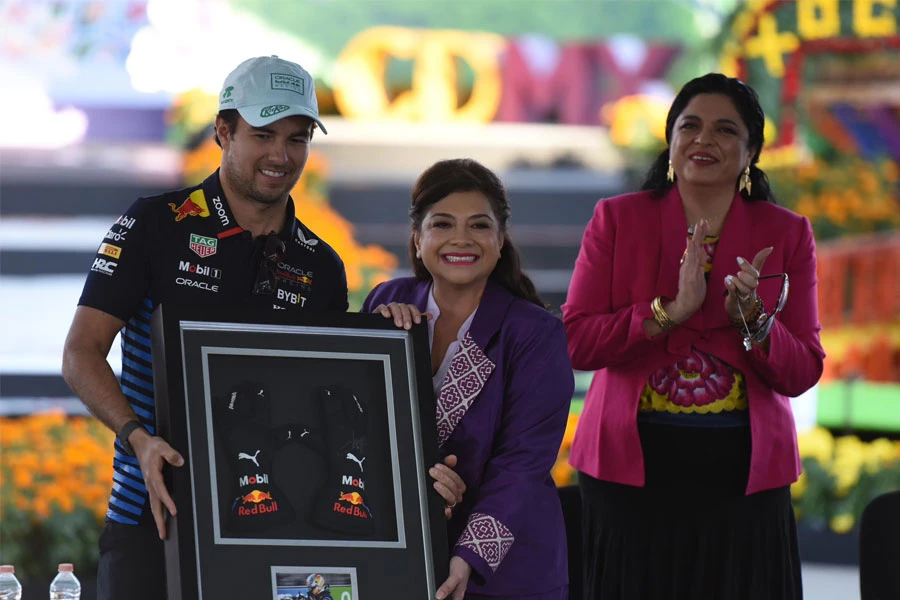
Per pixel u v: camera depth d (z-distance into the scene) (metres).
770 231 12.35
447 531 10.23
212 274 10.42
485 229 10.32
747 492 11.85
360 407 9.74
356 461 9.63
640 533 12.12
